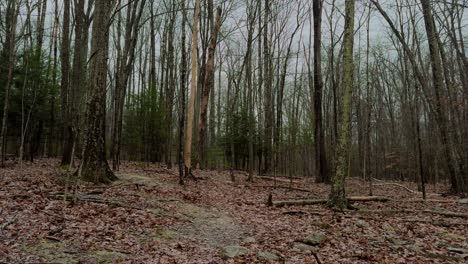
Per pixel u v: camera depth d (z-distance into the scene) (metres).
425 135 32.28
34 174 11.39
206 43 22.50
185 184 13.92
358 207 10.91
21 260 4.62
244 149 26.92
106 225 6.58
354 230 7.85
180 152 13.66
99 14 10.71
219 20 19.72
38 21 21.05
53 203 7.36
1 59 16.14
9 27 17.14
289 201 11.05
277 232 7.64
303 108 40.38
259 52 24.27
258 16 20.66
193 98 15.47
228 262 5.56
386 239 7.19
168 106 24.20
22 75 16.31
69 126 14.73
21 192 8.02
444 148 15.59
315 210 10.07
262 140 25.08
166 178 15.03
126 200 8.86
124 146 25.64
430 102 16.17
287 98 36.28
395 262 5.85
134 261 5.16
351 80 10.28
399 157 33.94
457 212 10.36
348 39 10.14
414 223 8.61
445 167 27.38
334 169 10.46
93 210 7.33
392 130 35.66
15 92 16.16
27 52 15.08
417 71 16.38
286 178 22.39
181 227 7.52
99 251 5.35
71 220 6.49
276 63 26.44
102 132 11.16
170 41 24.28
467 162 15.86
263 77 27.50
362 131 30.94
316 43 19.81
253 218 8.97
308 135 34.50
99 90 10.94
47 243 5.32
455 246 6.84
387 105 36.34
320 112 19.89
